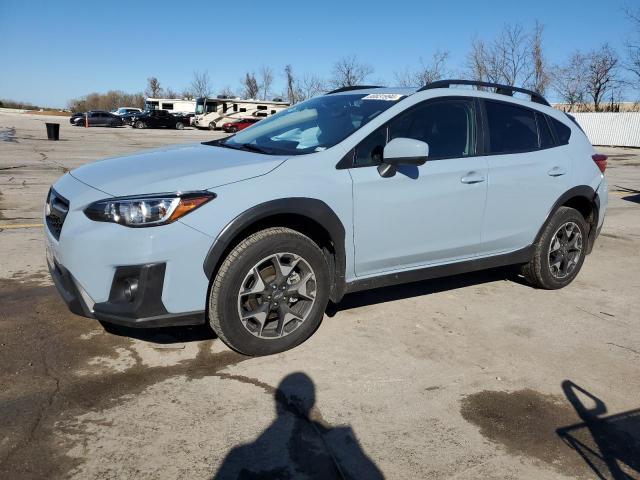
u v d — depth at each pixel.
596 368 3.45
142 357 3.29
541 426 2.79
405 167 3.71
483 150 4.20
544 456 2.55
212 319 3.18
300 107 4.47
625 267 5.84
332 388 3.04
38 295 4.19
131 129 42.22
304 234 3.51
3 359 3.18
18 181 10.46
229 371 3.17
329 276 3.51
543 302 4.60
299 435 2.60
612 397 3.10
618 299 4.77
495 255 4.41
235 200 3.05
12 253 5.32
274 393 2.96
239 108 44.88
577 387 3.20
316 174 3.35
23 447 2.41
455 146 4.04
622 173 17.27
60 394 2.85
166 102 56.75
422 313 4.21
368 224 3.57
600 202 5.09
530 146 4.54
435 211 3.87
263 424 2.67
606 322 4.21
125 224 2.86
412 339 3.72
